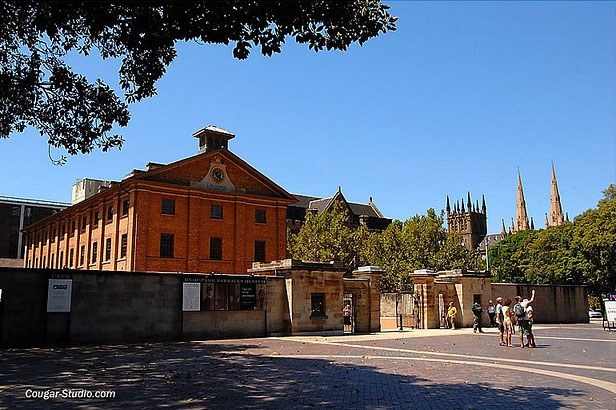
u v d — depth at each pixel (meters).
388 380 12.07
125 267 46.62
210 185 51.22
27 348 19.50
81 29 12.09
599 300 62.28
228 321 24.61
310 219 59.03
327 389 10.88
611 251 52.47
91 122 14.16
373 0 9.89
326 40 9.81
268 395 10.21
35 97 13.64
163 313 22.92
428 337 25.34
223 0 8.70
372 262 55.03
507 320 21.14
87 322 20.98
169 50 12.33
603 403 9.45
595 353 17.83
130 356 16.92
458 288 33.56
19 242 90.88
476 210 158.88
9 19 11.65
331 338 24.64
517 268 72.81
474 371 13.55
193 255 48.59
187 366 14.43
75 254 59.84
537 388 11.00
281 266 26.70
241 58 9.51
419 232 55.56
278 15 8.95
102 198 53.59
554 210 153.88
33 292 20.08
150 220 46.88
